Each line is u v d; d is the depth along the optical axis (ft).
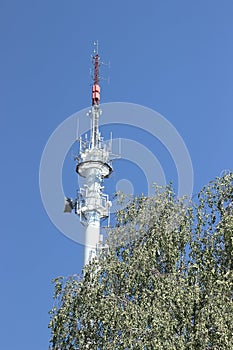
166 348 84.48
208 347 85.40
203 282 92.89
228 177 102.47
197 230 99.25
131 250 103.45
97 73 197.47
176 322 87.97
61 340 94.79
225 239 94.63
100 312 92.48
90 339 92.94
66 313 95.96
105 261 100.99
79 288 98.89
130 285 96.53
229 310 87.10
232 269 94.02
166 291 91.45
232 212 99.66
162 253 99.96
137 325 88.17
